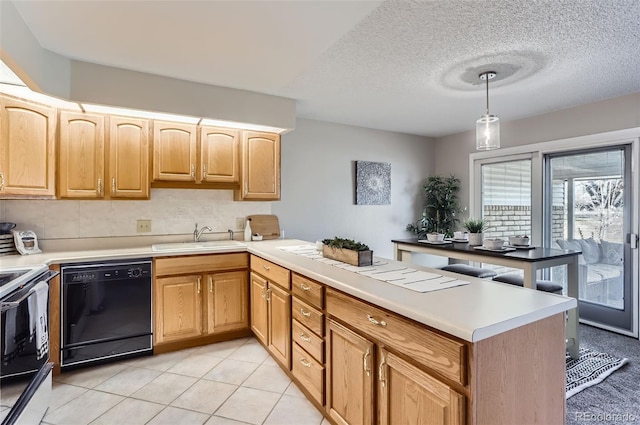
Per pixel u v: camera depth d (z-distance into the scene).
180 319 2.89
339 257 2.30
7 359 1.58
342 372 1.72
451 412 1.12
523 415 1.23
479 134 2.88
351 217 4.59
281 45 2.27
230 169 3.36
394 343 1.37
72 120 2.70
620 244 3.44
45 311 1.99
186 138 3.14
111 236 3.14
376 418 1.49
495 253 2.76
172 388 2.31
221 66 2.61
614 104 3.41
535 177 4.11
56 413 2.02
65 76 2.44
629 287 3.37
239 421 1.96
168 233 3.39
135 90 2.69
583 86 3.09
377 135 4.81
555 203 3.98
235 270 3.12
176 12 1.87
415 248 3.54
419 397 1.25
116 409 2.07
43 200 2.87
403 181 5.05
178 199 3.44
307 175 4.26
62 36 2.12
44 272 2.11
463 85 3.06
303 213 4.23
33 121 2.48
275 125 3.31
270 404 2.12
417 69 2.72
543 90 3.20
